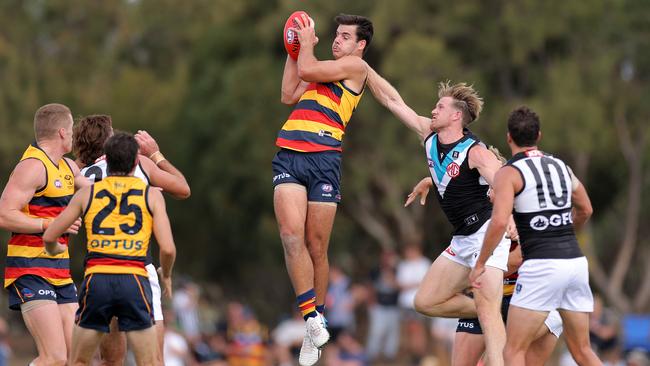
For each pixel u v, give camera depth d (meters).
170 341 64.88
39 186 31.23
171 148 123.06
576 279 29.52
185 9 149.12
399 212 107.44
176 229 124.50
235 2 113.19
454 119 31.84
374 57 106.31
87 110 133.50
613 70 102.69
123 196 27.42
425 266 73.31
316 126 30.75
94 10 151.00
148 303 27.53
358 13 102.12
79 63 148.12
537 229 29.50
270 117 105.38
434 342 74.31
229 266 130.25
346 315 76.56
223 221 119.81
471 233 31.98
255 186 109.31
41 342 31.16
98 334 27.80
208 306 113.00
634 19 100.50
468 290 33.72
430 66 96.81
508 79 102.62
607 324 62.47
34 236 31.36
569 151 100.38
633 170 104.31
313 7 100.81
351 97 31.17
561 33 98.44
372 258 123.56
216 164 110.31
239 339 79.56
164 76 152.38
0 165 124.31
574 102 94.19
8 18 142.38
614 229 127.31
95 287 27.11
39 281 31.31
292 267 30.61
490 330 30.98
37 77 135.62
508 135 30.39
